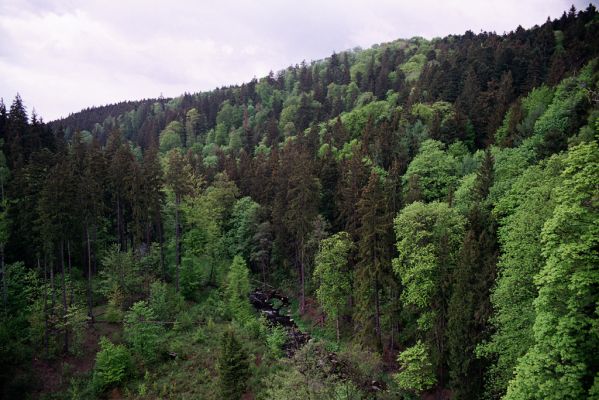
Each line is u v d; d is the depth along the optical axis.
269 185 64.81
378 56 172.00
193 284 50.47
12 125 63.53
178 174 52.19
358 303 39.97
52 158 55.78
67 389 33.78
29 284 42.91
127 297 44.94
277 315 50.88
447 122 65.81
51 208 37.75
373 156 63.91
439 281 32.22
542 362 15.16
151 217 51.06
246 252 61.03
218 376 34.69
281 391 26.05
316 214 51.97
